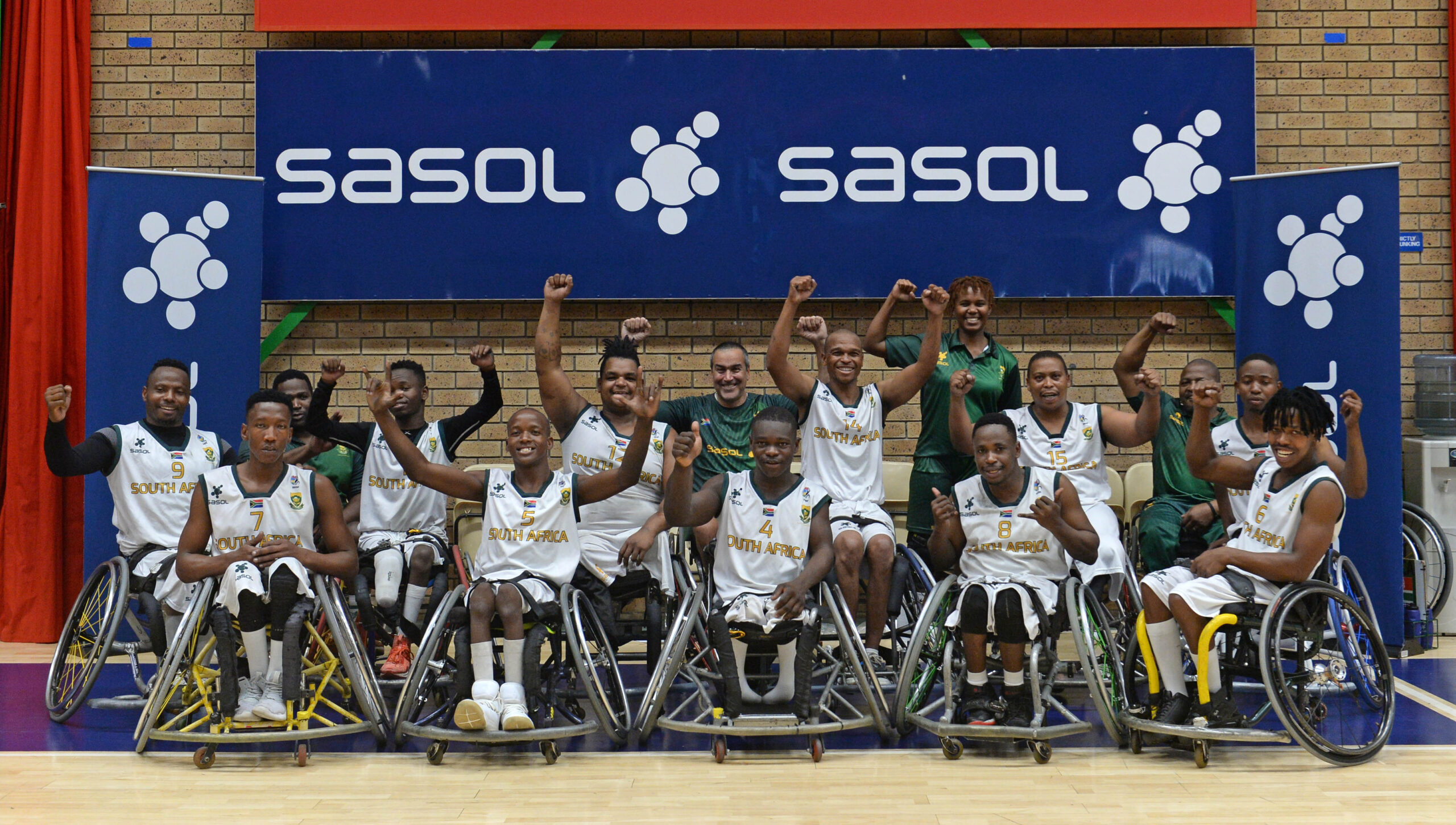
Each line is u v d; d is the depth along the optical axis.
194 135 5.70
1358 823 2.91
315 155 5.55
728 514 3.78
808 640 3.61
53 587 5.40
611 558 4.12
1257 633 3.73
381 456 4.54
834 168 5.57
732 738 3.86
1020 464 4.49
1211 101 5.54
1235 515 4.32
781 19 5.54
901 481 5.30
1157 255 5.55
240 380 5.19
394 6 5.55
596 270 5.57
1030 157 5.55
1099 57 5.54
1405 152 5.72
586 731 3.50
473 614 3.57
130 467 4.24
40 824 2.93
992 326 5.70
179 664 3.58
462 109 5.56
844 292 5.57
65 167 5.57
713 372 4.65
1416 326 5.74
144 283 5.07
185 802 3.12
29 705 4.26
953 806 3.07
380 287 5.57
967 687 3.77
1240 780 3.30
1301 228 5.01
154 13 5.70
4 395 5.57
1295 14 5.71
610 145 5.56
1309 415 3.51
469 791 3.23
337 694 4.35
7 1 5.57
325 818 2.98
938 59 5.54
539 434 3.80
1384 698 3.60
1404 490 5.50
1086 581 4.00
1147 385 4.22
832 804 3.09
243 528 3.74
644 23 5.55
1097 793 3.18
